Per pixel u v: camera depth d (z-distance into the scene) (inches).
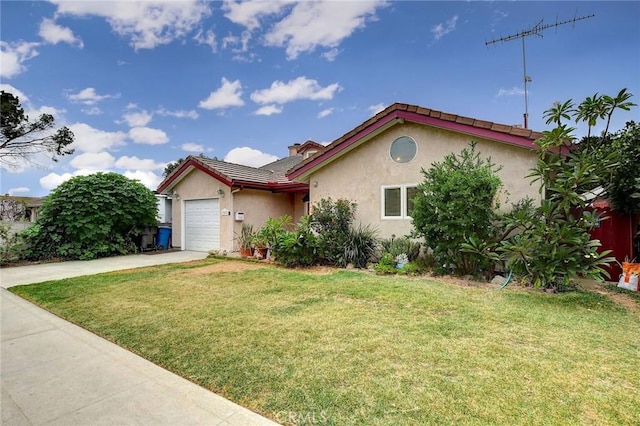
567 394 112.0
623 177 281.3
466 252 288.2
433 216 293.6
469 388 115.8
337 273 330.6
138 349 156.3
